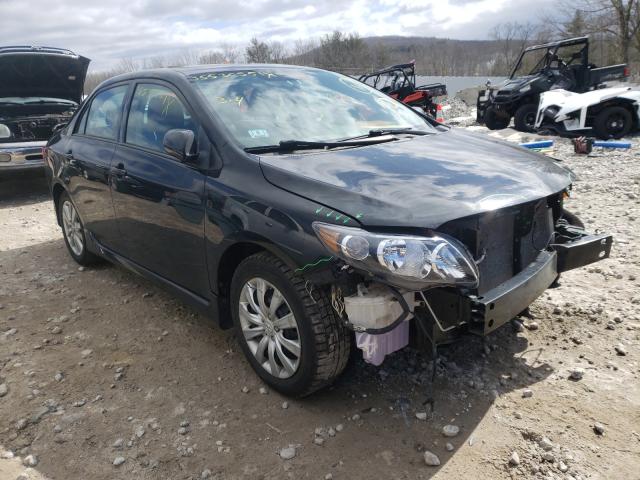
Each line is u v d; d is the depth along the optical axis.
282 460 2.41
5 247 5.71
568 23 35.75
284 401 2.82
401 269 2.21
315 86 3.78
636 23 32.06
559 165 3.29
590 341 3.23
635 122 11.56
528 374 2.94
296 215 2.48
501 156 3.14
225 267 3.01
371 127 3.56
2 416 2.79
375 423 2.62
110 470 2.40
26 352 3.42
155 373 3.14
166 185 3.23
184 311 3.95
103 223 4.14
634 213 5.76
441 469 2.31
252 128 3.12
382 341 2.43
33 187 9.37
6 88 8.87
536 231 2.82
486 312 2.32
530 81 13.65
